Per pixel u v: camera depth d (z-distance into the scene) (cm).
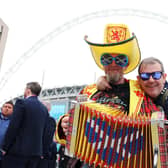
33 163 389
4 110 467
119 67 248
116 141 216
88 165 220
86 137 216
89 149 216
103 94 259
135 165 212
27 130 378
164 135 194
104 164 213
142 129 213
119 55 245
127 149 215
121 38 260
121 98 249
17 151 367
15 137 371
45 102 533
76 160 237
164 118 210
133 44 243
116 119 218
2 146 366
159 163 191
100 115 217
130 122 216
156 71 233
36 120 390
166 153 191
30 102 396
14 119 368
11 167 369
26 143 372
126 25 264
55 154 518
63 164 392
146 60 242
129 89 255
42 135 410
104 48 243
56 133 241
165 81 252
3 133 445
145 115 224
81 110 219
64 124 225
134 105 237
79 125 218
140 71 241
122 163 213
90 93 265
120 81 260
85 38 263
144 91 250
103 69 267
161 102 233
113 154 215
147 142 211
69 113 221
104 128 217
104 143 216
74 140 214
